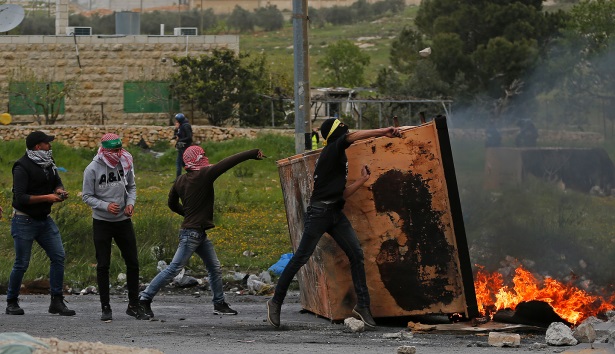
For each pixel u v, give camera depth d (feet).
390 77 284.00
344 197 58.23
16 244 66.49
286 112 268.82
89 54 260.42
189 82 260.62
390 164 59.62
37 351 36.99
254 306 75.25
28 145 65.92
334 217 58.03
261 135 236.43
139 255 92.73
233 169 201.16
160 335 56.49
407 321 61.26
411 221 59.72
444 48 274.57
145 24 369.71
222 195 151.02
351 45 385.91
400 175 59.67
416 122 257.14
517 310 58.95
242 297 81.15
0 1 247.91
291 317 66.39
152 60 263.70
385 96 269.64
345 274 60.95
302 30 103.60
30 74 256.32
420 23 315.37
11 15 228.43
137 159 212.23
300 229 64.39
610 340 52.29
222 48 266.36
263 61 271.69
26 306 73.41
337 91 270.46
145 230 99.76
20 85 255.29
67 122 260.01
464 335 56.49
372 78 396.16
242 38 547.49
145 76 263.29
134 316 65.36
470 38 293.43
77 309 72.33
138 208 131.44
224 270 92.68
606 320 62.85
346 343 53.16
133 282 65.57
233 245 106.42
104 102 261.85
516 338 51.80
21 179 65.57
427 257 59.72
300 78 103.60
